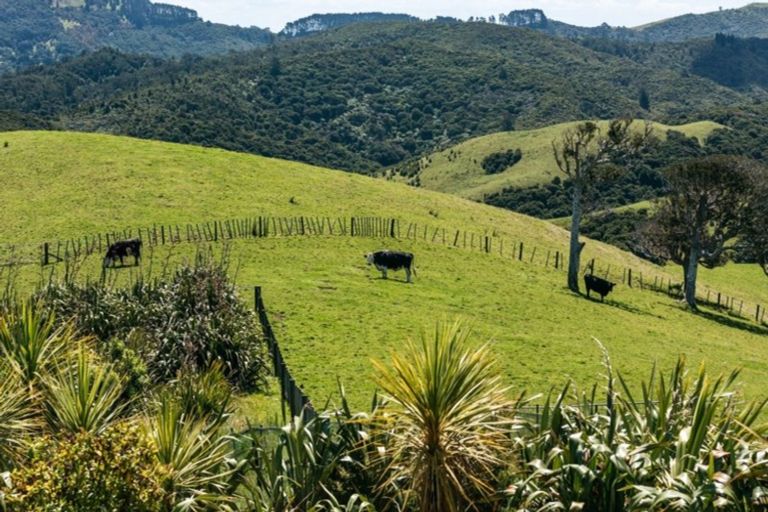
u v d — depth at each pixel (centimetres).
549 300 4947
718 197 6494
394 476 1097
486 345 1173
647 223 7244
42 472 1041
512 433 1167
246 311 2853
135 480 1059
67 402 1280
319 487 1135
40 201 6203
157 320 2619
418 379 1080
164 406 1229
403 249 5762
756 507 1013
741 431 1102
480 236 6700
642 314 5206
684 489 995
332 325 3594
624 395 3045
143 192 6494
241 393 2445
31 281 4228
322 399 2591
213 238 5450
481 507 1115
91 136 8425
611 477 1065
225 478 1188
